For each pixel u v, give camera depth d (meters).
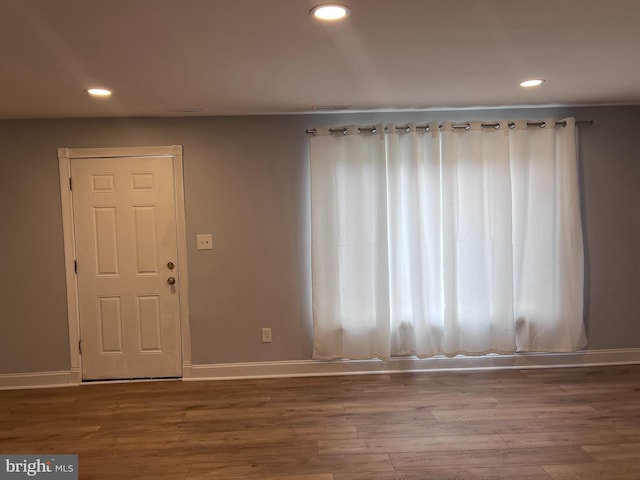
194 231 3.94
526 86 3.23
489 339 3.98
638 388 3.57
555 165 3.93
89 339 3.95
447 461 2.59
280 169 3.95
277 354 4.03
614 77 3.04
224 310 3.99
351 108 3.78
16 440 2.96
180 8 1.86
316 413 3.26
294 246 3.99
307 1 1.82
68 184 3.86
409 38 2.26
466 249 3.93
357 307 3.91
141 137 3.88
